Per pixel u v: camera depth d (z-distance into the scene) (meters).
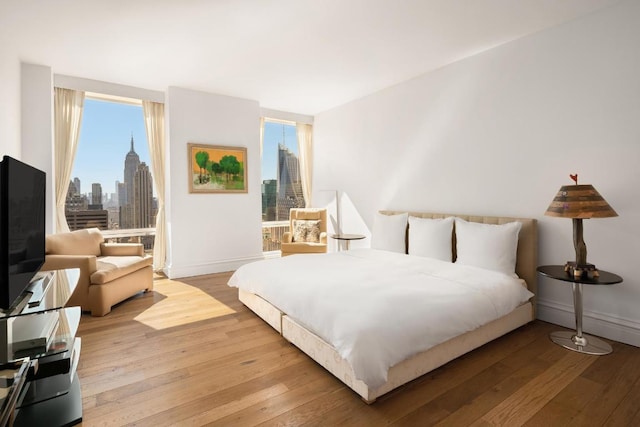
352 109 5.07
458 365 2.16
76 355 1.97
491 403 1.75
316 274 2.70
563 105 2.79
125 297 3.40
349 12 2.61
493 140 3.29
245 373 2.07
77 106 4.05
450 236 3.39
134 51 3.30
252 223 5.11
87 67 3.68
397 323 1.83
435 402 1.77
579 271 2.32
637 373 2.05
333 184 5.52
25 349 1.55
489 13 2.64
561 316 2.83
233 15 2.65
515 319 2.63
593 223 2.64
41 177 2.31
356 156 5.02
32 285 2.20
